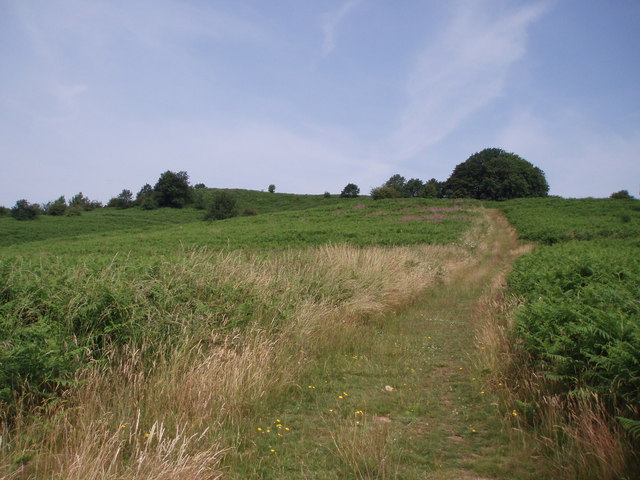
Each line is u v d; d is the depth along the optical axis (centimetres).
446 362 615
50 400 366
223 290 654
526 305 586
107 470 292
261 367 496
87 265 621
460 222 3828
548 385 420
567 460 320
